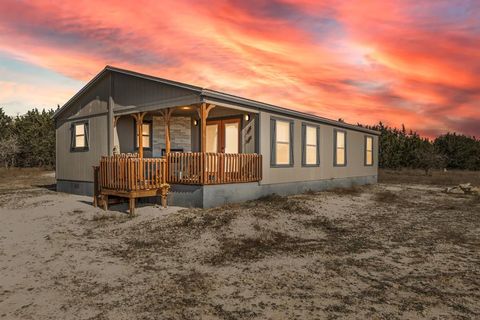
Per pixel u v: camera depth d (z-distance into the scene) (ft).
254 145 40.81
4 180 74.38
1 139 116.16
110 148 43.91
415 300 13.85
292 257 19.83
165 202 34.27
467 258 19.89
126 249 21.38
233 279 16.20
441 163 108.47
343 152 59.77
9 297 14.07
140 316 12.32
